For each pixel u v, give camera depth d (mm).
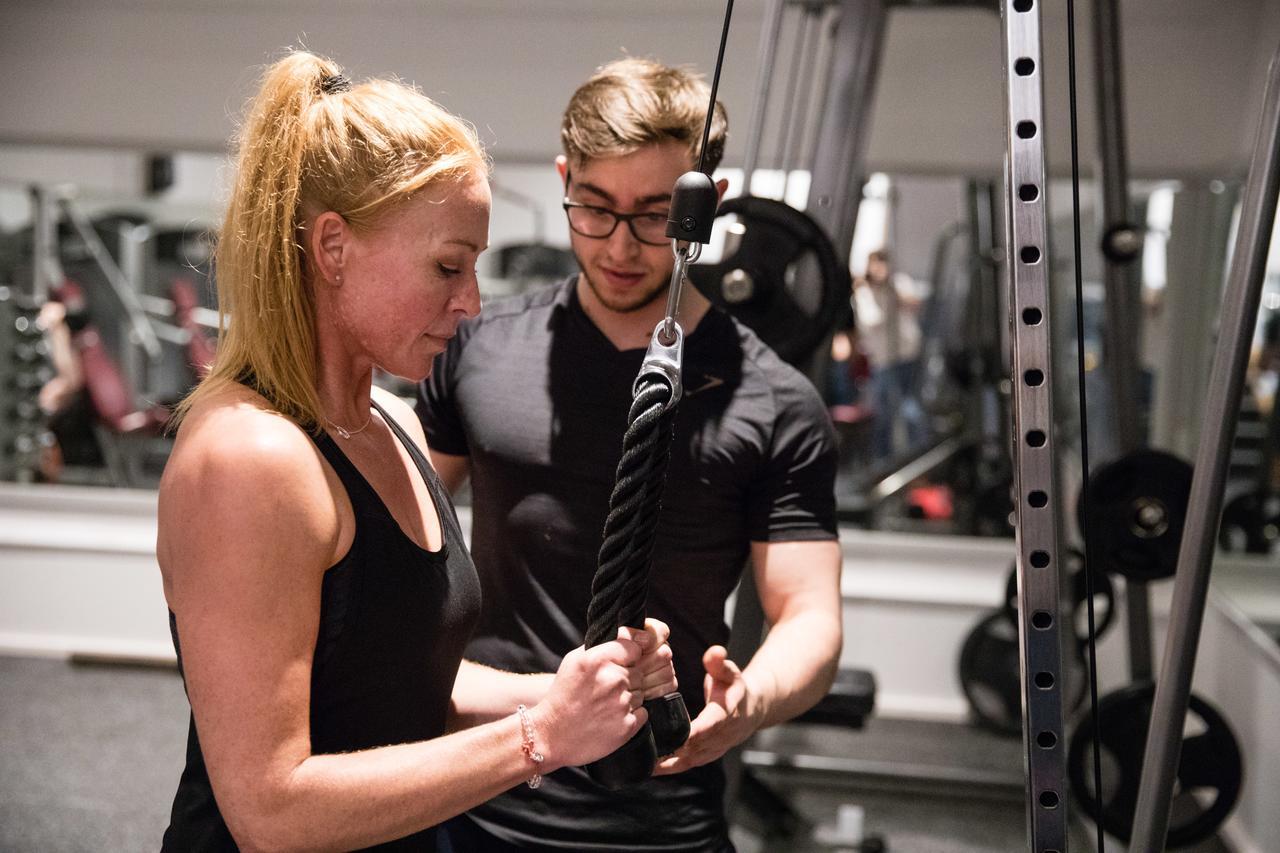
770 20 2553
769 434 1675
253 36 4465
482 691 1409
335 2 4402
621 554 1104
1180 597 1289
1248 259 1206
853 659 4570
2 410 4965
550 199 4578
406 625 1140
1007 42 1092
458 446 1828
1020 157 1089
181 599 1029
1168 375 4371
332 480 1089
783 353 2215
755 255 2186
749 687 1485
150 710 4246
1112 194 3055
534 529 1667
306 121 1099
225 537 1008
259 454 1022
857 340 4668
